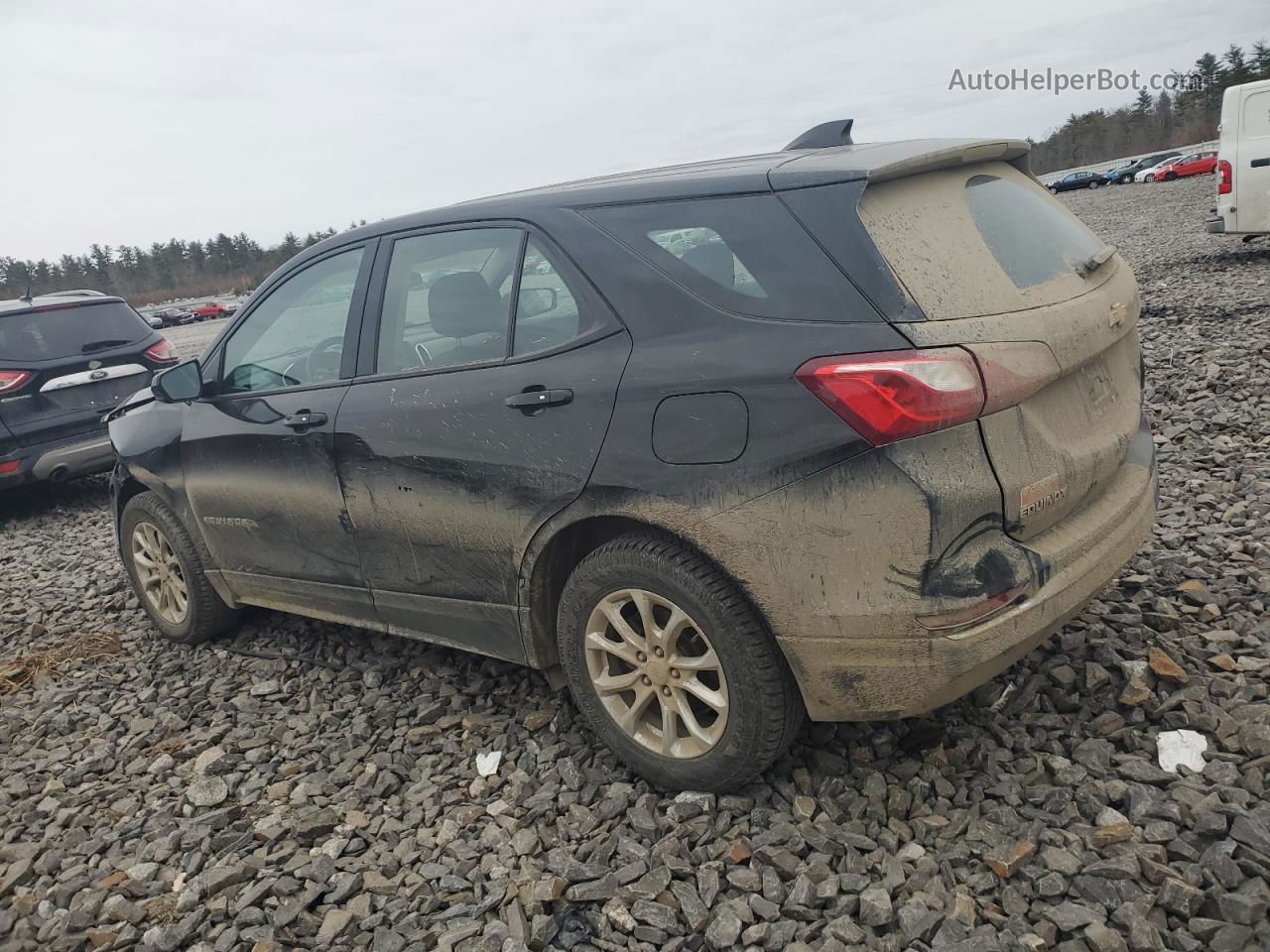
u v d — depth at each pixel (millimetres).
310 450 3570
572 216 2938
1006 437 2373
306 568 3844
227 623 4633
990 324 2377
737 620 2561
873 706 2463
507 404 2922
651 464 2604
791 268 2488
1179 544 4012
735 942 2289
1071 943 2131
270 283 3973
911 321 2314
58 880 2930
